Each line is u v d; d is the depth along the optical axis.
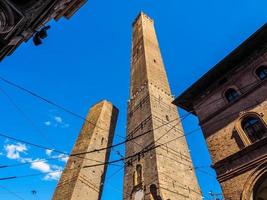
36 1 8.65
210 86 19.09
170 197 22.78
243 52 17.31
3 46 8.03
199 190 27.12
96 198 39.28
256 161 13.05
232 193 13.28
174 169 26.36
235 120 15.62
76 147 45.41
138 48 52.19
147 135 29.58
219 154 15.41
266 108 14.23
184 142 32.06
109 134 51.09
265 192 13.74
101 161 44.50
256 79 16.00
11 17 7.73
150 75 40.16
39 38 9.06
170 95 39.19
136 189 26.23
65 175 40.09
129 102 40.84
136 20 64.12
